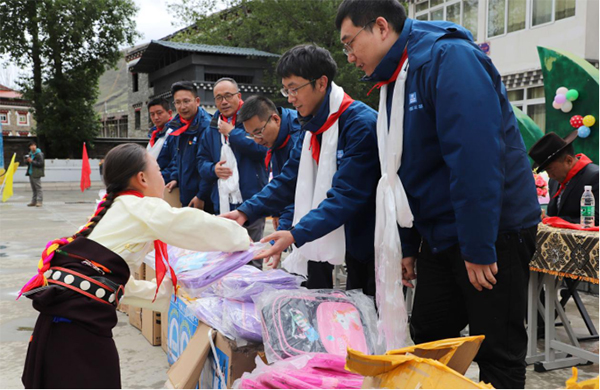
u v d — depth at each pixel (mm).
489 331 1558
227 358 1787
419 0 14883
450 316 1770
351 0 1706
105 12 21953
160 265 1785
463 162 1395
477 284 1484
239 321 1849
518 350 1588
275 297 1864
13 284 4664
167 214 1685
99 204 1770
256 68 20406
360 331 1808
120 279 1626
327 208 1894
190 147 3822
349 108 2062
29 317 3682
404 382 1201
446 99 1436
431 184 1614
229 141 3346
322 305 1876
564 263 2537
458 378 1128
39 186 12578
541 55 6836
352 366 1252
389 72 1702
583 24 10344
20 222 9273
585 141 6246
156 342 3070
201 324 2008
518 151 1557
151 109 4492
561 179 3379
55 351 1517
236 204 3400
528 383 2602
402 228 1848
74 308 1518
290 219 2541
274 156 2900
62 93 22531
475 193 1383
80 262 1565
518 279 1541
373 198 2061
